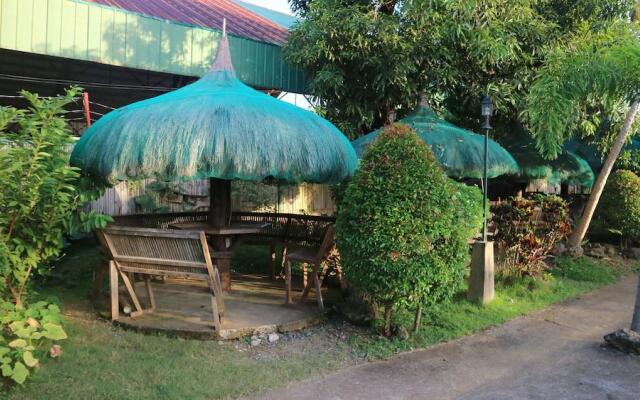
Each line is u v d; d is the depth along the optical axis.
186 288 7.30
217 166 5.35
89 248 9.22
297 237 8.14
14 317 4.36
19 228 4.78
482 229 8.35
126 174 5.40
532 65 10.62
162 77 13.95
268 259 9.36
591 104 9.79
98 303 6.43
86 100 9.81
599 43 8.64
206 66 10.93
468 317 6.62
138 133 5.46
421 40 9.64
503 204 9.05
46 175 4.59
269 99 6.43
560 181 13.56
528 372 5.00
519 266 8.56
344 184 6.66
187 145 5.30
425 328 6.09
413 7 9.18
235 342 5.36
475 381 4.75
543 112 7.03
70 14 9.31
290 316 6.01
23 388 4.04
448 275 5.46
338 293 7.20
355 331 5.87
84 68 13.54
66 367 4.50
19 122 4.61
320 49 9.63
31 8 8.95
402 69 9.51
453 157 8.50
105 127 5.90
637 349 5.48
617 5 10.45
